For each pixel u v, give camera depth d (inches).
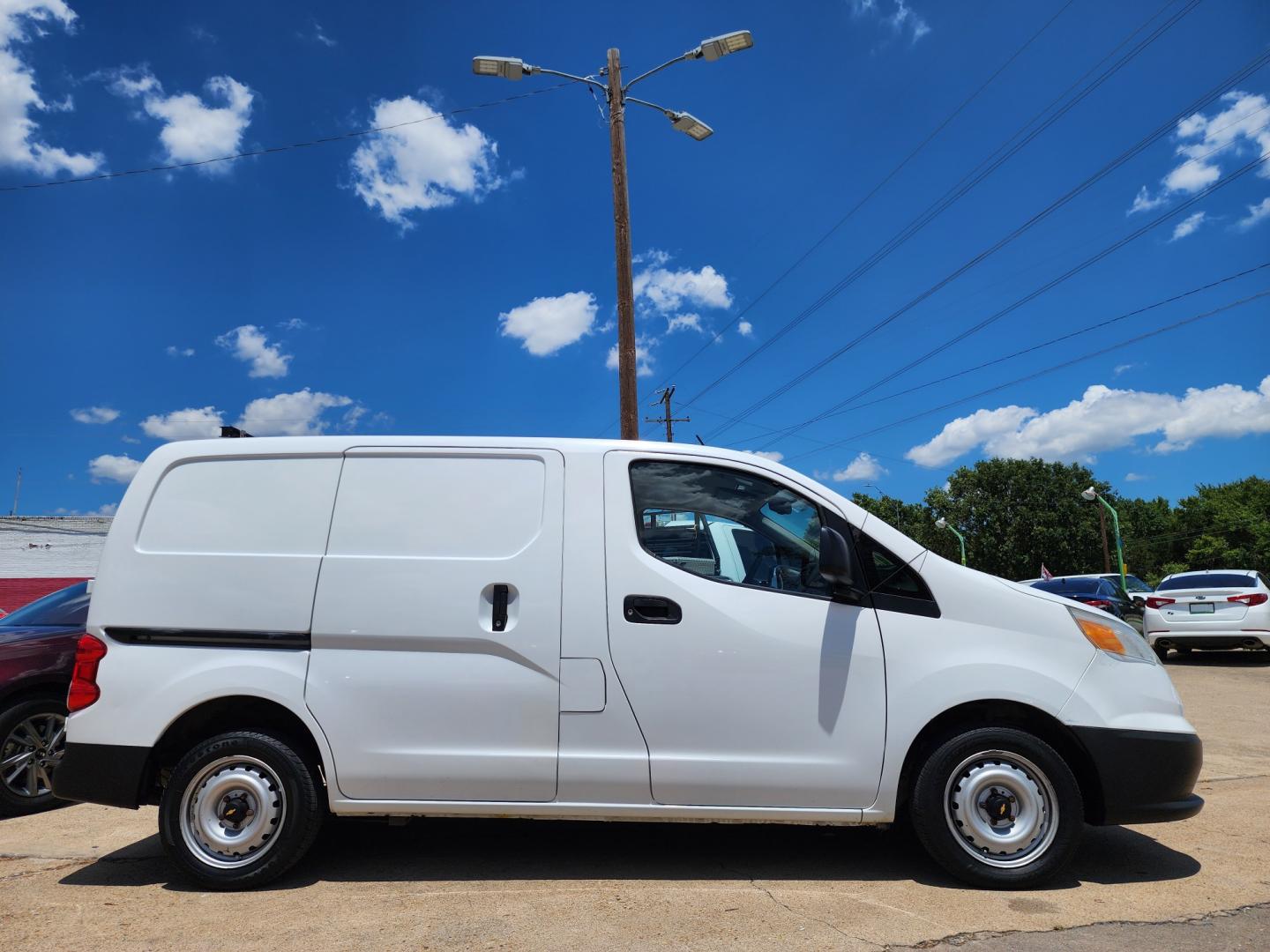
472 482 162.2
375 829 189.0
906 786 156.3
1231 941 128.1
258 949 125.3
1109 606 558.6
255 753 151.8
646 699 151.6
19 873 163.5
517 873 159.9
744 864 164.9
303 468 163.8
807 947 125.5
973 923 134.7
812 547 162.1
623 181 512.1
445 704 152.0
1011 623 155.9
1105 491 2657.5
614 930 131.8
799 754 151.0
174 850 150.3
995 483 2652.6
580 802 151.0
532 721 151.5
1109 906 142.3
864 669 152.8
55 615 245.6
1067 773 149.4
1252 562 2775.6
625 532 158.9
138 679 153.4
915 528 2723.9
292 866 152.6
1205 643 534.0
